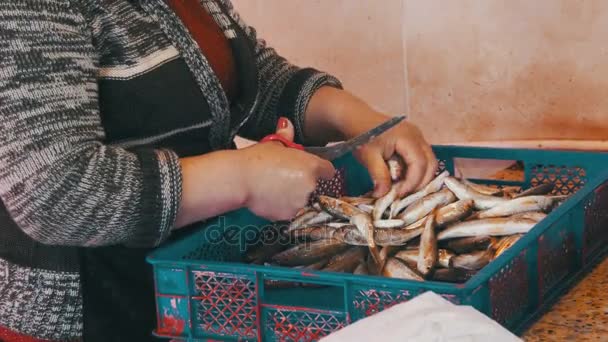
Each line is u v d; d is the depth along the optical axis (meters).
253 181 1.23
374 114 1.64
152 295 1.44
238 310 1.19
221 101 1.40
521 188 1.71
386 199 1.54
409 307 1.01
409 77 2.32
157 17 1.34
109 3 1.28
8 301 1.38
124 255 1.41
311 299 1.31
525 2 2.10
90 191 1.14
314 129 1.70
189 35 1.36
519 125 2.23
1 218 1.39
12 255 1.38
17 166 1.14
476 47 2.20
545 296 1.27
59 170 1.14
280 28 2.46
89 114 1.19
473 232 1.42
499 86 2.21
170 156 1.21
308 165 1.24
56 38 1.16
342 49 2.39
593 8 2.03
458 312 0.98
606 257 1.43
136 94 1.32
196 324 1.22
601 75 2.08
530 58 2.15
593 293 1.29
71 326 1.38
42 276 1.36
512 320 1.18
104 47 1.30
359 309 1.11
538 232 1.21
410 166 1.58
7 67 1.12
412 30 2.27
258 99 1.63
